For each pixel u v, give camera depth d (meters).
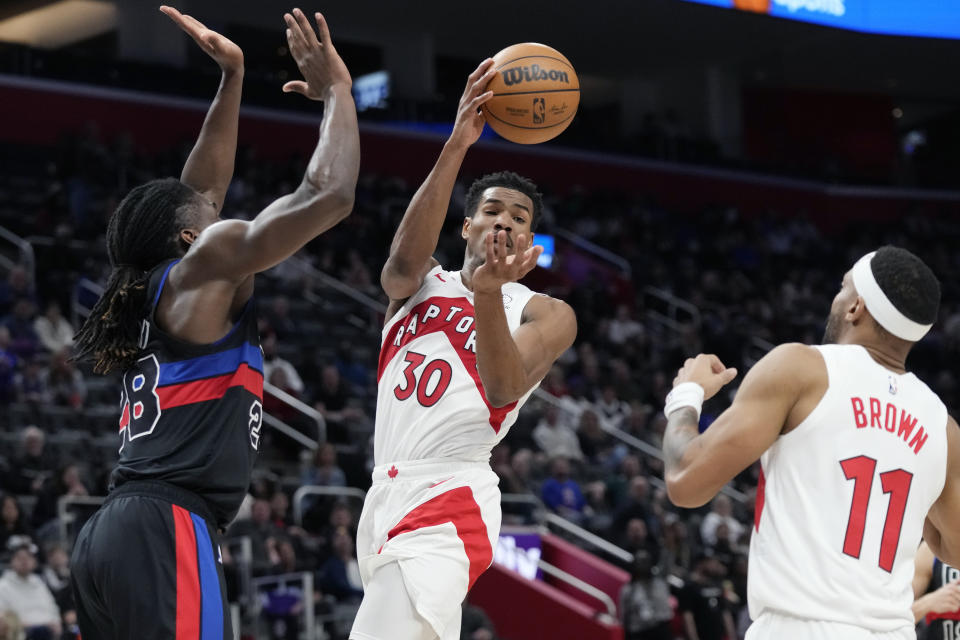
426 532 4.52
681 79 32.69
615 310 24.41
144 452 3.79
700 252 27.75
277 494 13.88
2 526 11.81
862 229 31.11
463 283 4.89
